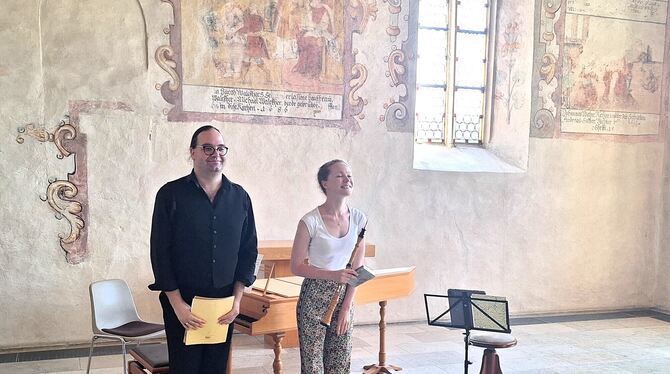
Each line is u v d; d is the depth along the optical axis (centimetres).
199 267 336
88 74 650
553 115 852
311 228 377
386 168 771
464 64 876
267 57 715
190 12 682
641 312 871
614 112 881
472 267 815
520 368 594
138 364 400
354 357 618
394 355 628
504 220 830
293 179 731
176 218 334
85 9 646
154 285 341
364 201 761
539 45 841
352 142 755
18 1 625
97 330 472
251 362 593
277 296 428
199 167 337
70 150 646
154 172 676
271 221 724
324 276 371
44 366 577
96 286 486
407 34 774
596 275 879
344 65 747
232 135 705
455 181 803
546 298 856
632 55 885
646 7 888
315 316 376
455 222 805
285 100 725
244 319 426
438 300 795
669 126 896
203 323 329
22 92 629
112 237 662
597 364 611
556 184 857
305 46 730
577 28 857
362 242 400
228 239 342
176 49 679
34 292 638
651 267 894
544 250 852
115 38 658
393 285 516
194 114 689
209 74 693
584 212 872
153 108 673
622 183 887
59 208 644
